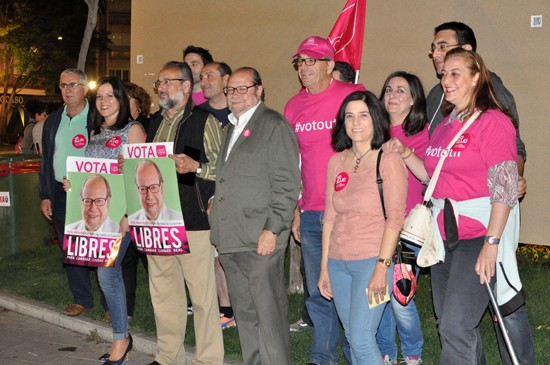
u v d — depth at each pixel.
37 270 8.49
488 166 3.79
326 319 5.03
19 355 5.93
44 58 39.81
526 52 7.45
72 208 5.29
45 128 6.70
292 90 9.30
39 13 37.22
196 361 5.19
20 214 9.32
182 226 4.87
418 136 4.87
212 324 5.12
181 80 4.93
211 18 9.99
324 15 8.91
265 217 4.59
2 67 45.16
